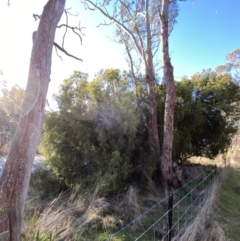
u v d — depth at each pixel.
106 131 4.32
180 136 5.74
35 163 6.44
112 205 3.57
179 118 5.50
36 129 1.35
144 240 2.73
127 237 2.79
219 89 6.22
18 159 1.26
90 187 3.96
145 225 3.12
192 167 6.46
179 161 6.12
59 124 4.40
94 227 2.97
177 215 3.37
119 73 5.05
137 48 5.44
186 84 6.05
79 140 4.35
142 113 5.08
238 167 8.45
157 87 6.05
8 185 1.22
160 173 4.89
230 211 3.79
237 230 3.10
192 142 6.62
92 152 4.30
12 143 1.31
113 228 2.99
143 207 3.67
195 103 5.95
